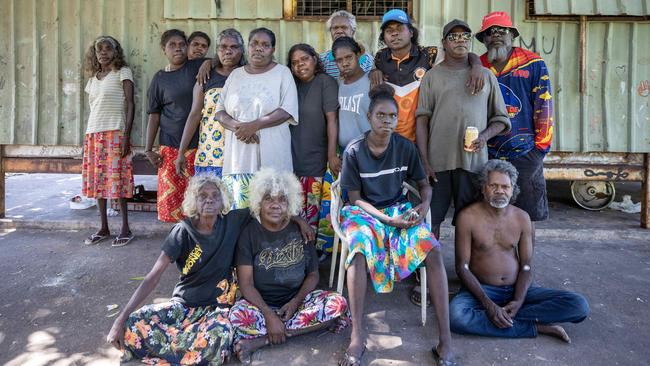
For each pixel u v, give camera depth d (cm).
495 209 296
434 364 251
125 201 453
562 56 463
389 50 347
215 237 265
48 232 488
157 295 338
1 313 306
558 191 676
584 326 290
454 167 319
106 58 427
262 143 328
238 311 258
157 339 247
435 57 346
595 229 476
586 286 353
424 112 323
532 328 276
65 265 392
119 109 433
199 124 379
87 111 482
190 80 392
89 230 493
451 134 316
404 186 328
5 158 500
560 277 371
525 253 298
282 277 275
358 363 242
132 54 475
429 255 272
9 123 484
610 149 467
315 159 355
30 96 483
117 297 332
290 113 328
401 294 340
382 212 298
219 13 469
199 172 367
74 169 494
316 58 347
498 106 320
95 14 473
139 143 480
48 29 476
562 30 461
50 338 276
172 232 266
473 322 274
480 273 302
